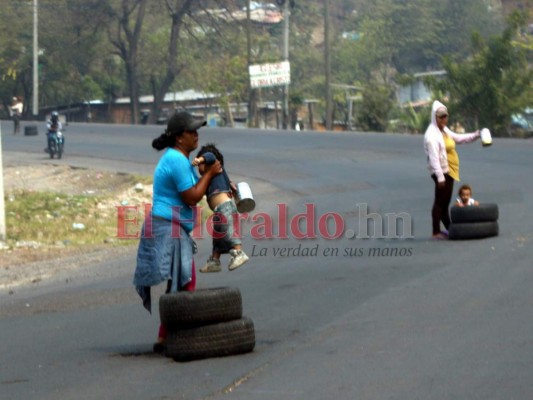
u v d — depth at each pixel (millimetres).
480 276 13805
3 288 16281
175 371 9492
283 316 12031
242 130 52594
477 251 16141
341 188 28422
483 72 58094
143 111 98125
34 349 11070
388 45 103625
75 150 45844
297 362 9586
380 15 106812
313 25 110500
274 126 89438
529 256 15188
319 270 15523
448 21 105250
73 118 96750
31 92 95188
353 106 83875
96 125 61094
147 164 39219
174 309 9828
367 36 103938
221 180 10789
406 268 15062
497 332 10367
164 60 89688
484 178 27969
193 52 90562
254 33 95688
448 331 10562
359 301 12672
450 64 59188
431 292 12906
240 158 38625
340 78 101812
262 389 8648
